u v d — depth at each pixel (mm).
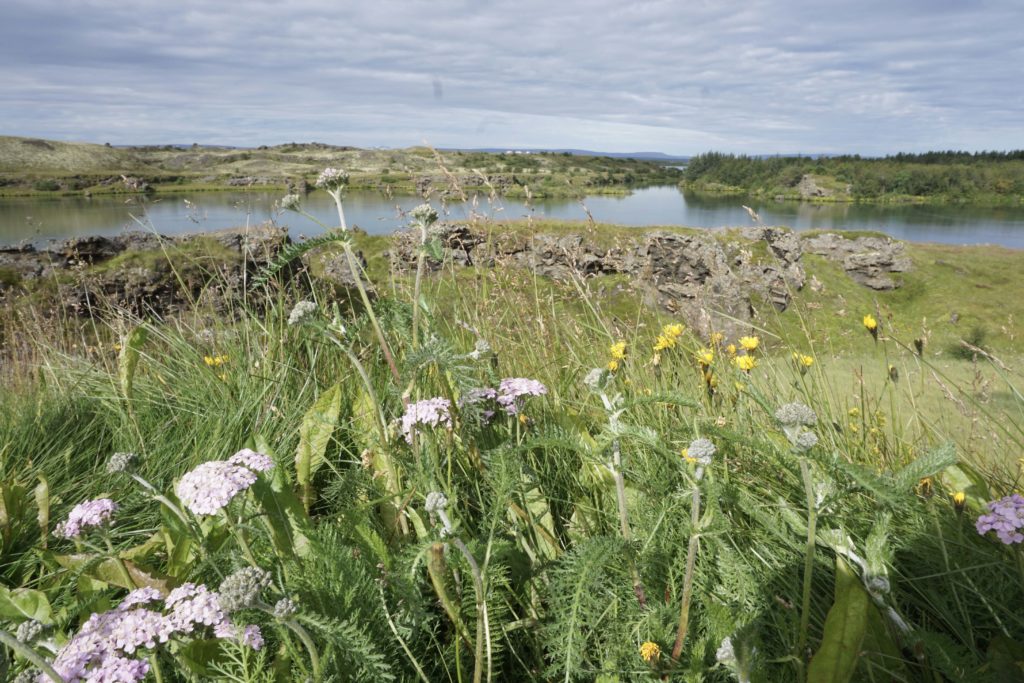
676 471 1531
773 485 1648
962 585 1246
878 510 1174
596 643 1277
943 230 79562
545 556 1505
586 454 1328
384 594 1271
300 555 1346
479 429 1801
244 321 3146
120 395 2824
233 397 2662
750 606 1178
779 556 1407
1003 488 1808
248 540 1384
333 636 935
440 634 1392
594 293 2818
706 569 1356
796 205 113000
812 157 149000
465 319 2521
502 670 1301
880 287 32250
